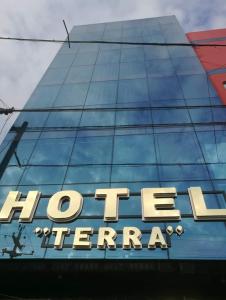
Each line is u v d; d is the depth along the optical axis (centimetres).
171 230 1416
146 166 1786
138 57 2855
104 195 1609
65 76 2686
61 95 2433
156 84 2444
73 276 1390
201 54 2980
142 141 1966
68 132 2100
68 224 1506
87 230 1445
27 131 2136
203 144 1897
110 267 1352
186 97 2278
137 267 1341
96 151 1927
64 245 1420
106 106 2264
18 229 1505
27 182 1755
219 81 2444
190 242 1382
